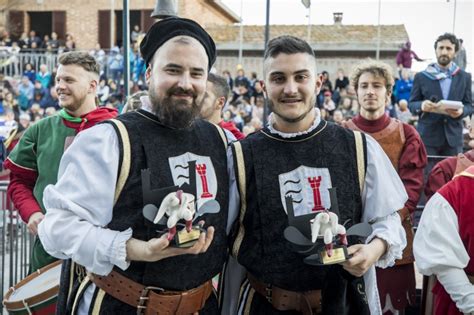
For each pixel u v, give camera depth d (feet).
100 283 7.57
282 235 7.89
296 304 7.95
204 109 12.37
